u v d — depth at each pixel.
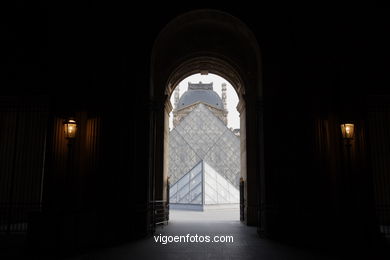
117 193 11.48
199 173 34.03
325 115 11.77
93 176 11.33
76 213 9.36
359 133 11.38
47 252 8.38
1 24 13.38
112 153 11.73
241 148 19.89
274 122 12.28
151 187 13.55
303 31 12.81
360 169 11.00
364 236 9.54
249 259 8.10
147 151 12.54
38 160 16.00
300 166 11.55
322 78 12.19
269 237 11.51
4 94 13.27
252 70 17.42
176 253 8.80
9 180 16.14
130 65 12.81
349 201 10.67
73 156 11.46
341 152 11.01
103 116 11.92
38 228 8.53
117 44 12.82
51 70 12.86
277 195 11.72
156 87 17.59
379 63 12.25
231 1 13.36
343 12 12.73
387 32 12.45
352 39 12.48
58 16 13.15
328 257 8.47
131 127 12.33
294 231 11.04
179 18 13.59
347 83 12.01
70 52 12.57
